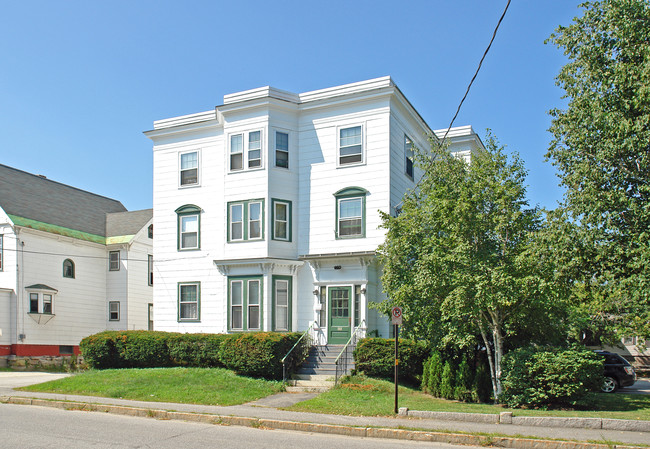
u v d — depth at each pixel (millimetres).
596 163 13297
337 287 22484
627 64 12727
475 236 16031
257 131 23906
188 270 25141
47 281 30516
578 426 11656
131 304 33938
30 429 11555
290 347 19297
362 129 23109
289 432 11836
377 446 10305
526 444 10312
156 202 26406
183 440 10609
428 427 11516
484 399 16234
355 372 18828
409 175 24906
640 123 12102
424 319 17297
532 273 14773
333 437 11289
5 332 28250
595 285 14109
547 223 14344
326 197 23391
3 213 29453
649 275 12305
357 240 22516
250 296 23188
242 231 23672
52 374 24781
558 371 14242
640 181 13016
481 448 10336
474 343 17625
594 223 13125
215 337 20391
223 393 16453
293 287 23172
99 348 21484
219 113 24969
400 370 18172
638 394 18641
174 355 20828
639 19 12703
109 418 13336
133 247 34469
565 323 17422
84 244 33156
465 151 28156
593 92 13273
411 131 25641
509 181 16047
